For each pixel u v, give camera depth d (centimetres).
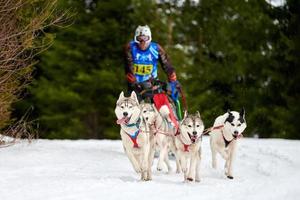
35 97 2911
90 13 3020
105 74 2941
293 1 3059
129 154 1040
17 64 1253
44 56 2908
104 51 3039
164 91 1284
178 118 1312
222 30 3148
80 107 3003
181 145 1026
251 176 1126
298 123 2916
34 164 1160
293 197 860
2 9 1180
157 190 915
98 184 945
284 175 1101
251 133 3053
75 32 2947
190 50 3186
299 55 2972
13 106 2866
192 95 3020
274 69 3048
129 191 900
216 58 3241
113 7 3006
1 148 1339
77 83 2970
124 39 3023
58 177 1015
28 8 1288
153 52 1330
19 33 1195
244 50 3097
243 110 1113
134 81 1304
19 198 844
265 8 3134
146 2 2989
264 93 3044
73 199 836
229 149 1119
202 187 951
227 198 852
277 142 1692
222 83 3141
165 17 3066
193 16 3197
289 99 2944
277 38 3095
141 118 1023
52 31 2894
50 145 1456
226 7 3200
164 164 1272
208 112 2961
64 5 2772
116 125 3014
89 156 1309
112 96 2989
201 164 1272
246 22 3138
